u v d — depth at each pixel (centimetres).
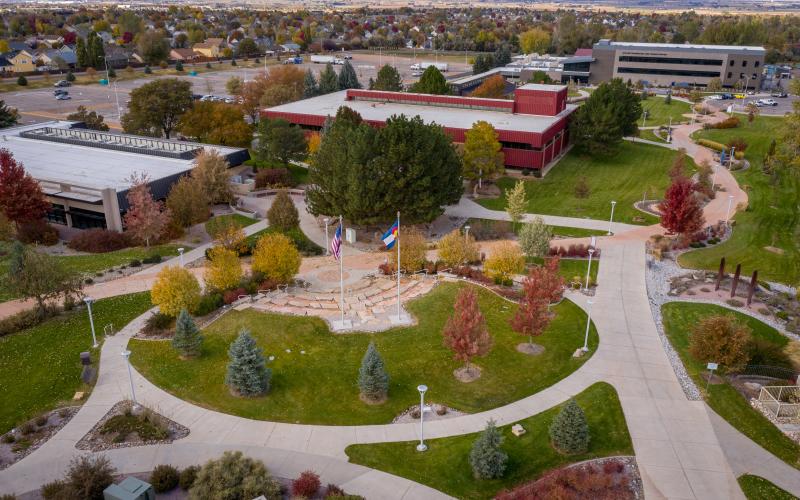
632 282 5028
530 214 6838
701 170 7650
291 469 2923
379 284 5000
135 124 9381
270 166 8338
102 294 4759
